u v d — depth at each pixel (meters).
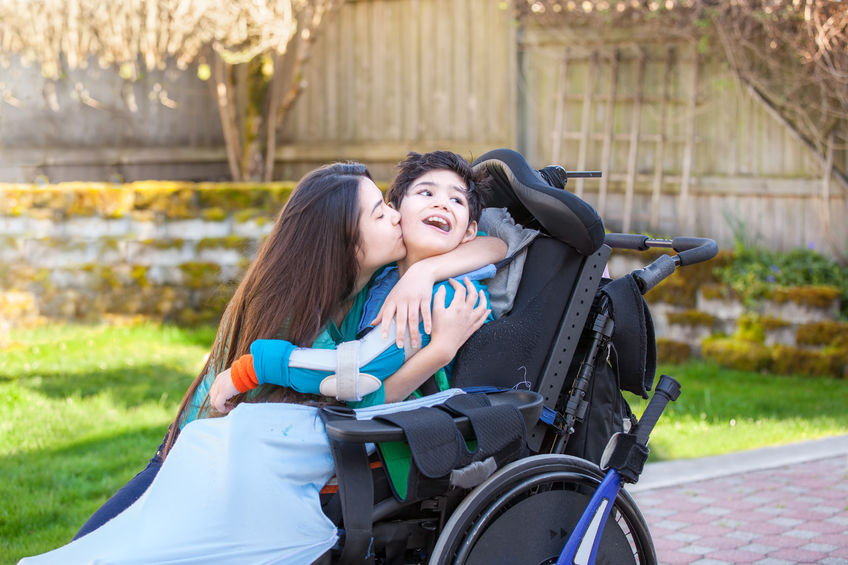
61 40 8.15
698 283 7.38
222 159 9.81
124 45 8.08
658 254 7.57
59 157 9.51
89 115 9.59
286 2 7.85
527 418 2.28
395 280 2.50
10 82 9.19
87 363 6.58
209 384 2.45
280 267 2.30
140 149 9.69
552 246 2.50
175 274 7.85
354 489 2.07
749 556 3.64
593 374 2.57
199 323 7.80
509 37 8.64
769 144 7.78
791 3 7.14
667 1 7.79
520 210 2.70
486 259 2.45
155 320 7.84
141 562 1.94
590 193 8.41
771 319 7.08
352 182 2.36
